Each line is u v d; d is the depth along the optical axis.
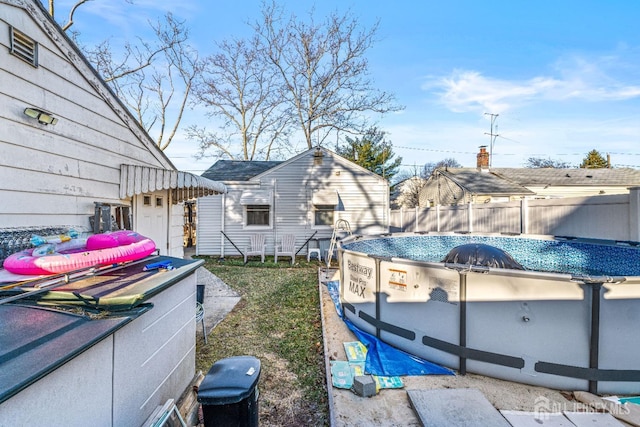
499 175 23.09
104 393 1.98
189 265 3.41
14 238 3.24
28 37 3.63
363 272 5.10
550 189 21.97
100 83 4.93
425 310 4.12
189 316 3.50
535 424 2.86
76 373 1.73
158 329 2.77
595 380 3.26
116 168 5.32
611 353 3.24
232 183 13.90
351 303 5.48
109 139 5.16
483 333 3.67
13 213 3.44
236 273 10.23
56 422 1.57
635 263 5.64
